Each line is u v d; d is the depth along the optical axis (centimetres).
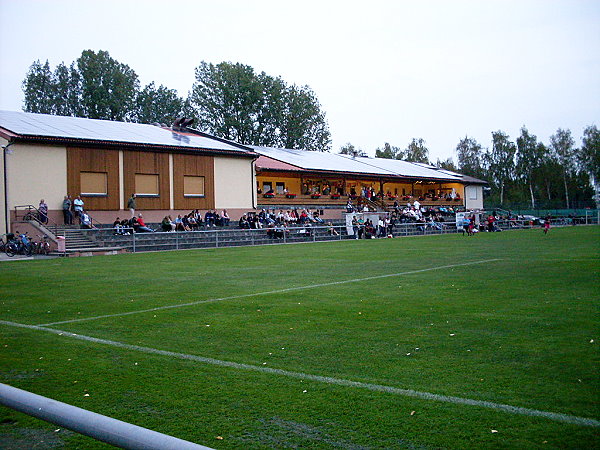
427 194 5850
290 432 422
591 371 554
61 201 3019
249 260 2058
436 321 829
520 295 1059
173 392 523
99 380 566
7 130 2892
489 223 4741
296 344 707
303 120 7606
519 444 388
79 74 7000
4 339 767
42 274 1664
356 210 4547
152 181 3434
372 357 635
